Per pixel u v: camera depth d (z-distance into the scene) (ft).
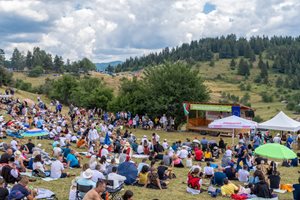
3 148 74.49
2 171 47.73
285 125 100.89
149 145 86.07
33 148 71.05
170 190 54.19
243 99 606.14
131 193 33.47
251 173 68.85
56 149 71.00
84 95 258.57
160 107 149.79
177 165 73.05
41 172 56.13
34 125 104.94
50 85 333.01
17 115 133.49
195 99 152.66
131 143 88.17
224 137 132.36
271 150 57.16
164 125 146.41
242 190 51.57
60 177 56.90
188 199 49.75
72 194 42.96
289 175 70.64
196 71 156.66
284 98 654.94
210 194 52.42
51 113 144.25
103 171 55.16
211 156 82.28
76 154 74.02
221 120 98.73
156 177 54.54
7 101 165.58
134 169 55.88
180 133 139.23
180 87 151.94
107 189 44.42
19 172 53.93
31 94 310.65
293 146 110.32
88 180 41.52
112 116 154.81
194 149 84.48
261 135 104.12
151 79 159.43
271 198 46.55
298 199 44.68
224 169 63.21
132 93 165.68
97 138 89.35
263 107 578.66
